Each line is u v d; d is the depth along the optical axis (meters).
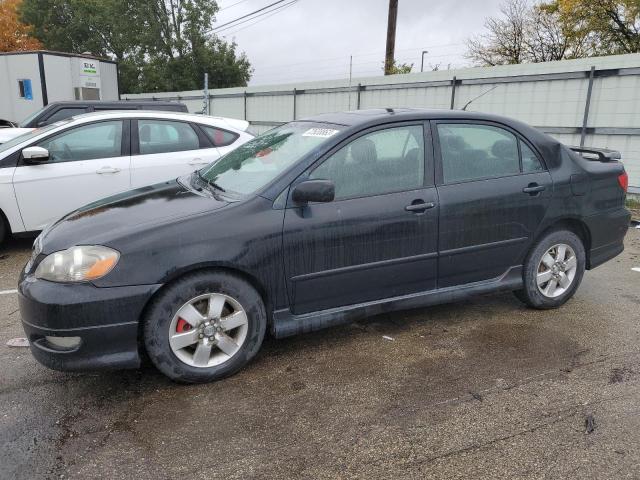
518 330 4.06
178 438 2.72
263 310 3.35
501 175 4.01
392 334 3.99
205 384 3.25
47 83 15.02
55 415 2.93
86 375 3.37
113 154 6.23
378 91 14.25
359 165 3.56
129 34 37.53
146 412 2.95
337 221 3.41
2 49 39.16
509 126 4.11
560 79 10.45
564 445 2.66
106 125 6.27
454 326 4.14
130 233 3.03
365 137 3.61
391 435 2.75
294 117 17.44
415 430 2.79
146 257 2.98
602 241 4.55
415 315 4.37
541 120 10.90
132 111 6.49
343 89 15.26
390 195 3.60
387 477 2.44
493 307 4.55
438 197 3.73
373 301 3.70
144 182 6.33
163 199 3.58
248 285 3.27
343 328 4.10
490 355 3.65
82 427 2.81
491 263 4.06
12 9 39.75
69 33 40.41
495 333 4.01
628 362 3.55
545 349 3.74
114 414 2.94
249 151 4.09
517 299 4.74
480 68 11.77
